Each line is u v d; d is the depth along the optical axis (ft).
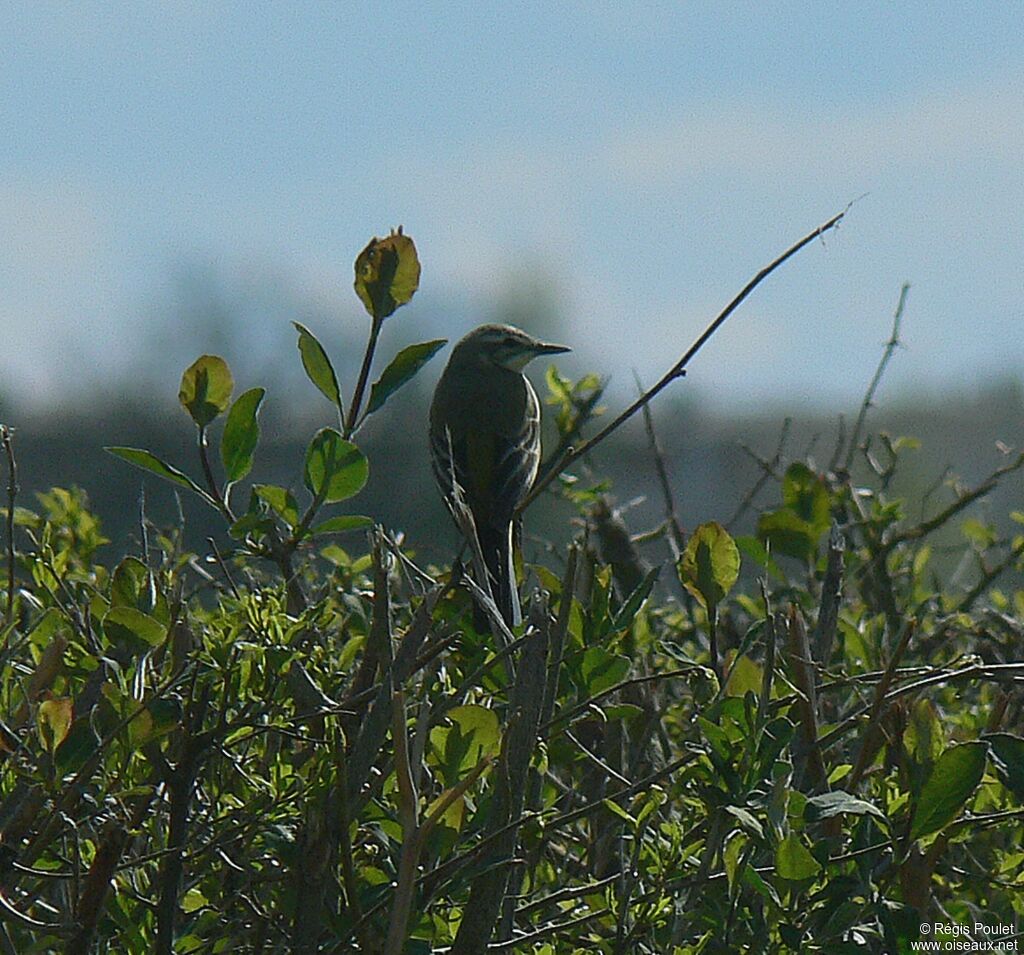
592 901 22.38
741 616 39.93
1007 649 33.04
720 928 20.22
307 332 25.43
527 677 18.52
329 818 18.45
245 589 23.99
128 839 18.54
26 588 28.32
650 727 24.48
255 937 20.04
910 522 46.42
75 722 19.07
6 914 17.49
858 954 18.89
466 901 20.44
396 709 15.88
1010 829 26.81
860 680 23.61
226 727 19.29
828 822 22.06
